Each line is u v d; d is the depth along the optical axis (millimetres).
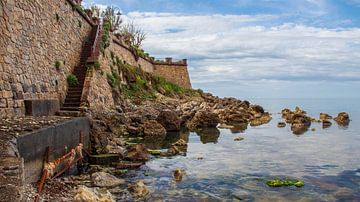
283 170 16969
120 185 13625
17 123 12789
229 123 40812
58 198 10297
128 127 28156
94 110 26141
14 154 8945
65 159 13734
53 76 22875
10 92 15891
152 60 67375
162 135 28578
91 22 34375
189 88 73188
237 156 20406
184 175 15633
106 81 32594
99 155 17297
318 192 13352
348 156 20797
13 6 17422
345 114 46281
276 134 30969
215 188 13742
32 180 10734
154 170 16469
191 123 35781
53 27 23891
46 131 11828
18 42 17734
